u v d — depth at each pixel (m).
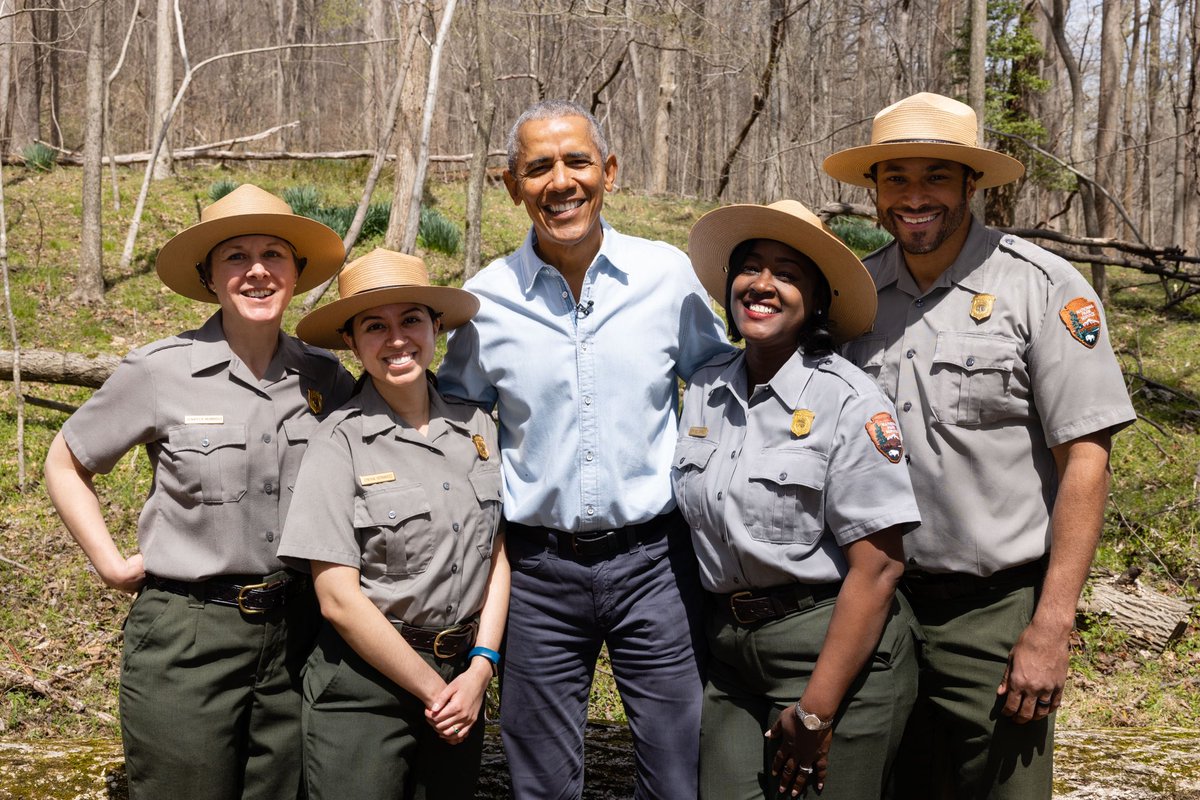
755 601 2.30
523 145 2.46
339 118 31.23
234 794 2.42
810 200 19.83
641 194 21.20
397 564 2.28
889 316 2.46
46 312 8.96
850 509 2.18
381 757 2.29
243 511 2.33
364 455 2.32
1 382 7.59
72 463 2.41
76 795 2.85
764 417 2.32
